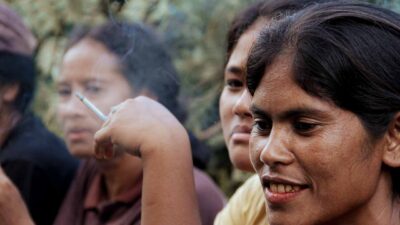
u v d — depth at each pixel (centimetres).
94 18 307
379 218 114
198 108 338
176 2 342
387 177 114
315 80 106
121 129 134
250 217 149
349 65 106
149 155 132
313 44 107
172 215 129
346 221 113
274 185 111
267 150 109
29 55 220
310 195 109
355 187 108
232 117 156
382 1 193
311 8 114
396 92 109
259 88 112
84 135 186
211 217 180
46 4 352
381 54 108
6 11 218
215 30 344
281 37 111
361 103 107
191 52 341
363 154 108
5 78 213
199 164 205
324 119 107
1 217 174
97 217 185
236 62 154
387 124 109
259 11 153
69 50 190
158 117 135
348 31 108
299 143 108
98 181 190
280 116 109
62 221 195
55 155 212
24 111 216
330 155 107
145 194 131
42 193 208
